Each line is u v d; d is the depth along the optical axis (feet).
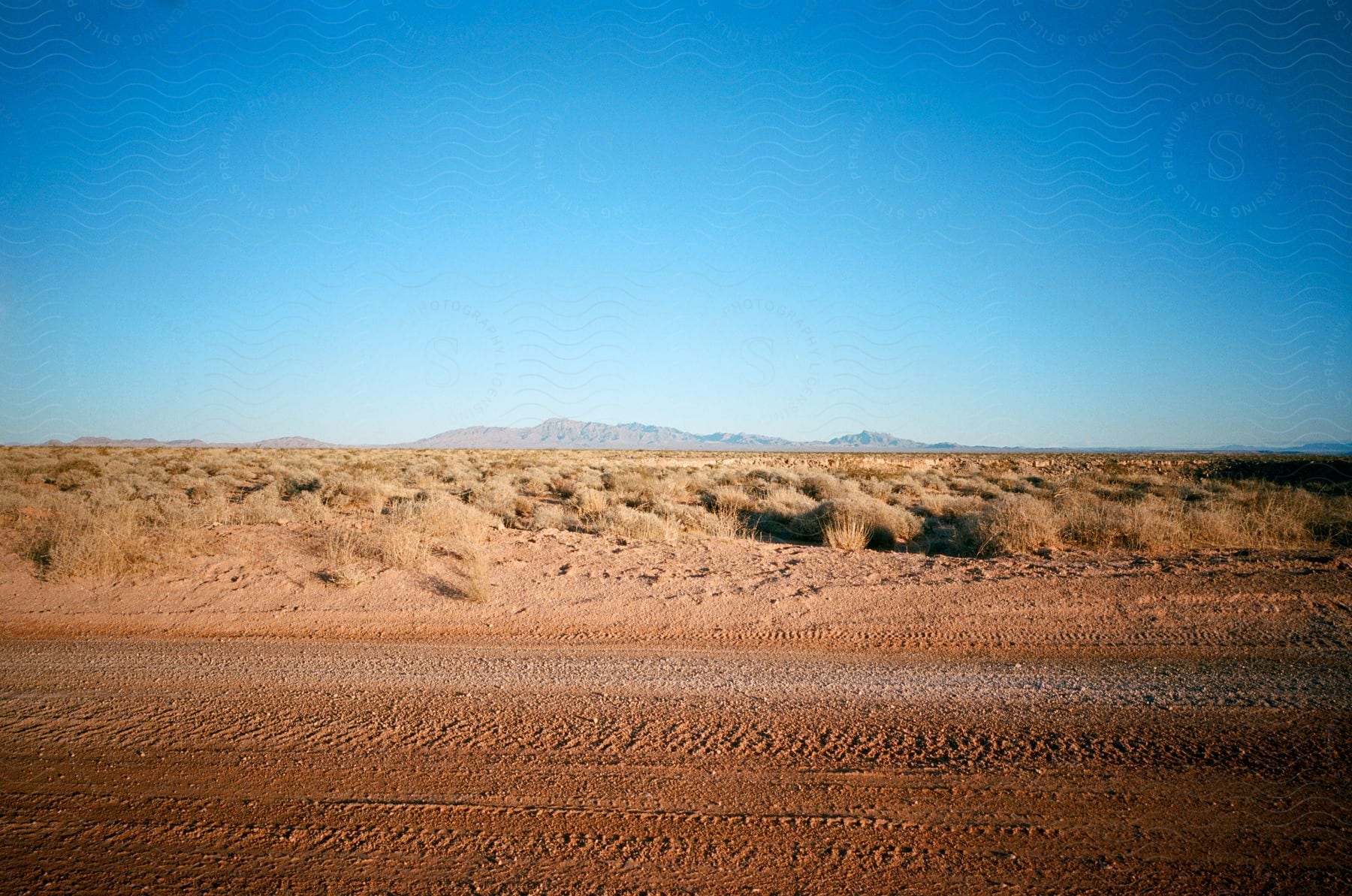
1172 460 265.95
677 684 23.73
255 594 35.42
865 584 37.40
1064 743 18.88
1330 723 19.99
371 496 79.56
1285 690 22.72
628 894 12.84
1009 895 12.76
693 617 32.73
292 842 14.39
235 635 30.22
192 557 40.98
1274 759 17.80
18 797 16.05
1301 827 14.75
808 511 65.46
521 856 13.97
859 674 24.79
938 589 36.11
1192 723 20.03
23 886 12.85
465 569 39.83
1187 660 26.25
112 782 16.78
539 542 48.67
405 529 45.73
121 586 36.19
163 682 23.84
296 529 49.67
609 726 20.17
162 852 13.98
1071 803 15.85
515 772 17.39
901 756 18.24
